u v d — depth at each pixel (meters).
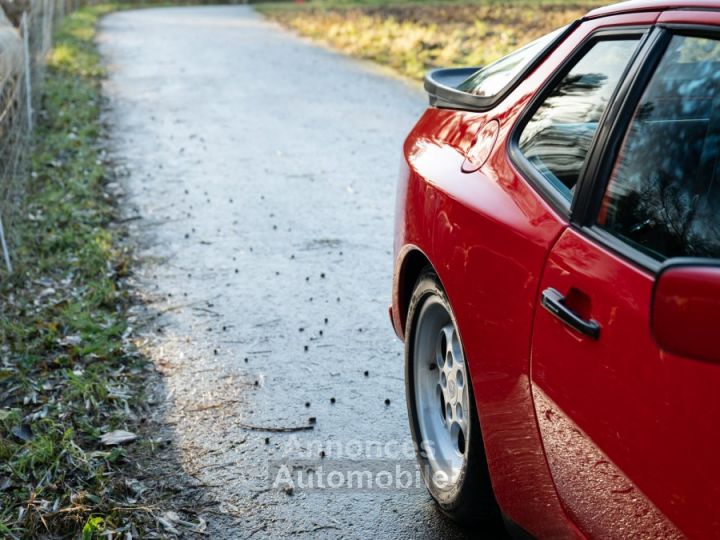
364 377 4.82
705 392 1.86
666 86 2.34
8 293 5.98
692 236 2.11
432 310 3.45
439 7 28.05
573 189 2.56
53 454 3.91
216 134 11.03
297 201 8.22
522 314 2.59
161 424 4.36
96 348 5.10
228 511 3.63
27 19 10.77
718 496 1.81
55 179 8.76
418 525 3.48
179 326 5.55
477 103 3.48
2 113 6.94
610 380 2.16
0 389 4.66
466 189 3.12
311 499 3.69
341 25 23.30
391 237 7.20
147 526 3.49
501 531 3.39
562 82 2.94
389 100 13.10
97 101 13.12
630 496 2.10
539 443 2.55
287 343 5.28
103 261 6.58
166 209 8.06
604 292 2.22
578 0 27.86
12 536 3.40
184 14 32.31
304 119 11.83
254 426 4.32
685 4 2.41
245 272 6.47
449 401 3.41
